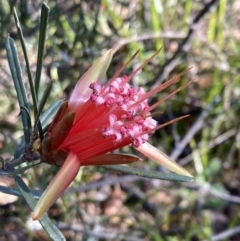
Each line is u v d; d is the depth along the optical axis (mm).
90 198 268
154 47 304
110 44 256
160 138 308
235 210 309
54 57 229
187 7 303
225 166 307
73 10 221
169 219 277
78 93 102
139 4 300
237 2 334
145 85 292
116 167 106
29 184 202
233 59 316
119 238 240
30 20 203
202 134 309
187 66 309
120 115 96
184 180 108
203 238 267
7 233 223
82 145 95
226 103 306
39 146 100
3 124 243
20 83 108
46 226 95
